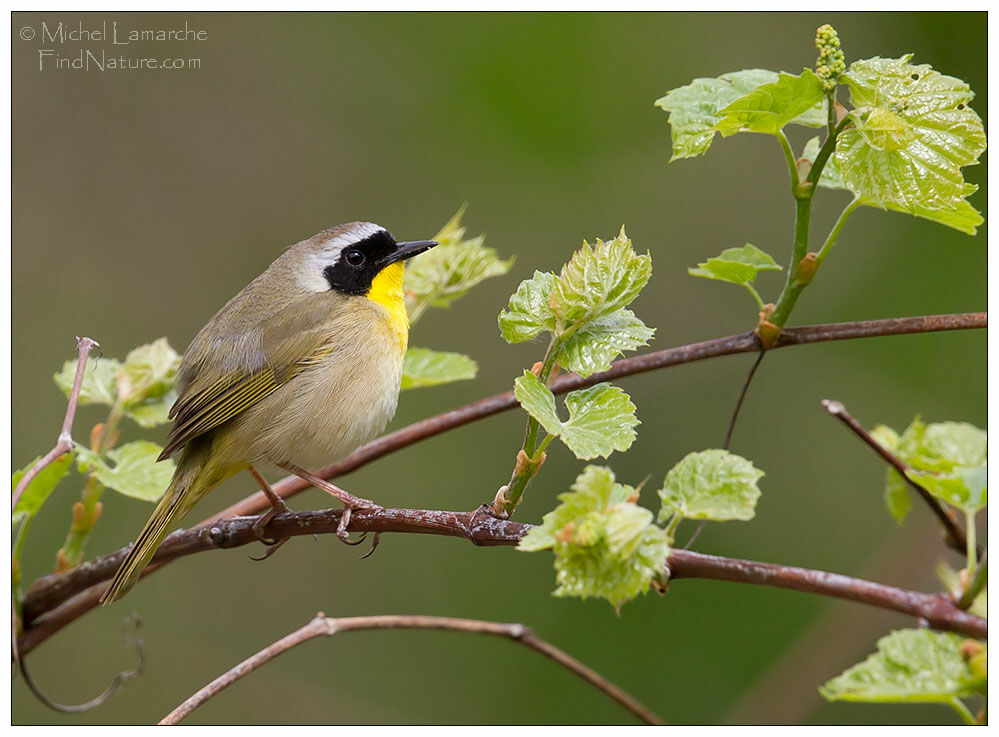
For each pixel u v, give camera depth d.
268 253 13.95
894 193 5.57
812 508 11.88
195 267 13.81
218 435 7.84
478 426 12.73
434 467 12.50
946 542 6.38
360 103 14.34
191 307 13.65
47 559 11.52
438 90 14.25
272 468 8.03
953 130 5.48
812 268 6.31
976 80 13.09
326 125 14.32
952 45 13.29
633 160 13.81
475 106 14.12
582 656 11.41
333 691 11.36
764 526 11.80
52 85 14.09
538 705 11.25
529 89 14.08
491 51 14.27
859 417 12.14
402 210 13.92
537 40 14.23
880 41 13.54
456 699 11.32
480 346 13.24
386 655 11.63
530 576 11.95
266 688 11.32
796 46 13.89
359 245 8.40
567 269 5.28
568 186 13.74
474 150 13.98
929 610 4.23
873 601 4.29
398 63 14.42
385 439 8.10
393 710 11.24
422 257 8.30
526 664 11.48
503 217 13.65
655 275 13.32
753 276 6.55
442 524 5.67
